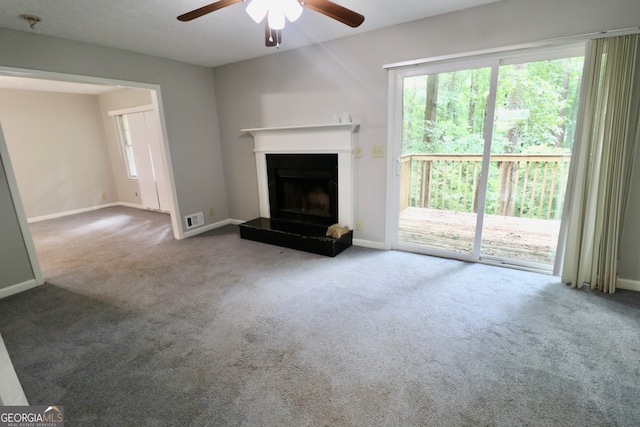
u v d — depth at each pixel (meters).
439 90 2.99
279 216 4.25
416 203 3.55
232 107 4.32
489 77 2.72
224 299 2.56
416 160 3.38
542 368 1.72
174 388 1.66
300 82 3.63
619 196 2.30
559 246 2.69
